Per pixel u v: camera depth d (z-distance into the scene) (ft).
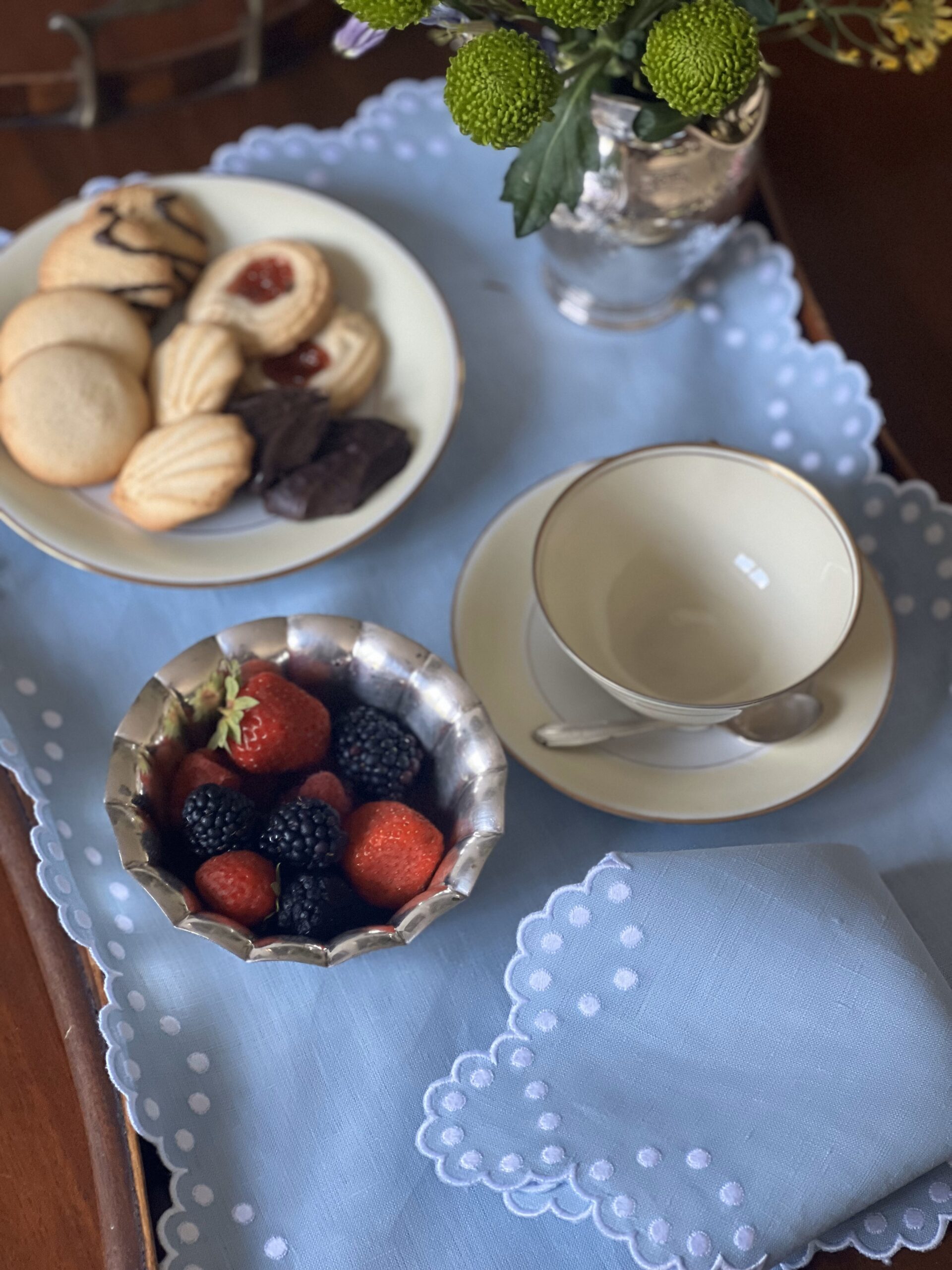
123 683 1.70
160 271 1.85
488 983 1.53
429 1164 1.43
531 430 1.88
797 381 1.90
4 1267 1.39
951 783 1.66
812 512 1.62
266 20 2.05
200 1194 1.41
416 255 2.00
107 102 2.05
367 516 1.73
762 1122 1.36
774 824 1.63
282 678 1.47
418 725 1.52
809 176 2.08
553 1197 1.36
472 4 1.53
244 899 1.37
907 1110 1.36
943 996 1.41
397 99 2.09
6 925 1.56
